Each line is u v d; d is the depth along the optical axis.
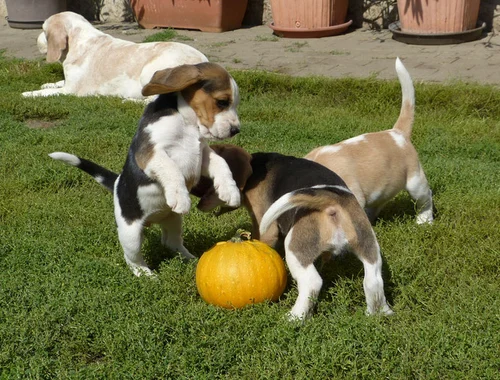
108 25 6.39
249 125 3.51
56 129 3.56
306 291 2.17
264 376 2.02
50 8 6.44
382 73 4.36
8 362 2.08
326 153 2.58
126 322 2.17
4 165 3.13
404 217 2.71
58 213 2.76
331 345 2.07
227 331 2.14
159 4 5.94
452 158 3.22
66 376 2.04
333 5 5.37
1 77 4.70
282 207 2.16
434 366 2.02
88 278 2.36
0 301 2.25
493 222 2.62
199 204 2.43
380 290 2.17
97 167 2.48
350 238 2.17
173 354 2.08
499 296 2.24
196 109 2.27
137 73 4.00
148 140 2.26
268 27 5.92
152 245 2.55
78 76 4.21
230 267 2.23
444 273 2.37
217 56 5.02
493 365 2.03
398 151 2.63
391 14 5.54
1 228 2.67
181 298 2.30
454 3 4.82
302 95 4.12
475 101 3.74
